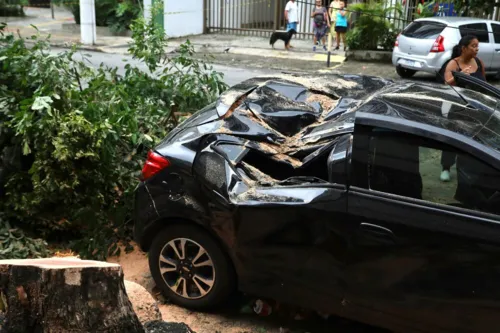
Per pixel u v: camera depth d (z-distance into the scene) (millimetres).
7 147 4684
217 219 3365
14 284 2047
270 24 21594
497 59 13273
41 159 4254
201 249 3498
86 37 17250
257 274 3354
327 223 3090
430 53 12750
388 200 2977
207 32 20812
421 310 2951
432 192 2957
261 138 3805
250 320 3572
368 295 3064
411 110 3250
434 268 2877
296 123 4043
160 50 6426
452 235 2820
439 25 12883
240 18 21047
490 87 4434
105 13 19891
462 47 5285
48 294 2023
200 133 3676
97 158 4273
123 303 2117
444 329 2930
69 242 4625
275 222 3217
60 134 4152
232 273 3475
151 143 4906
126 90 5969
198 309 3625
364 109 3260
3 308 2107
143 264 4352
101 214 4520
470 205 2861
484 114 3350
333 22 16656
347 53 16000
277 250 3250
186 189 3479
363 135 3113
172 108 5539
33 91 5070
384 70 14516
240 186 3395
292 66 14625
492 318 2797
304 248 3176
